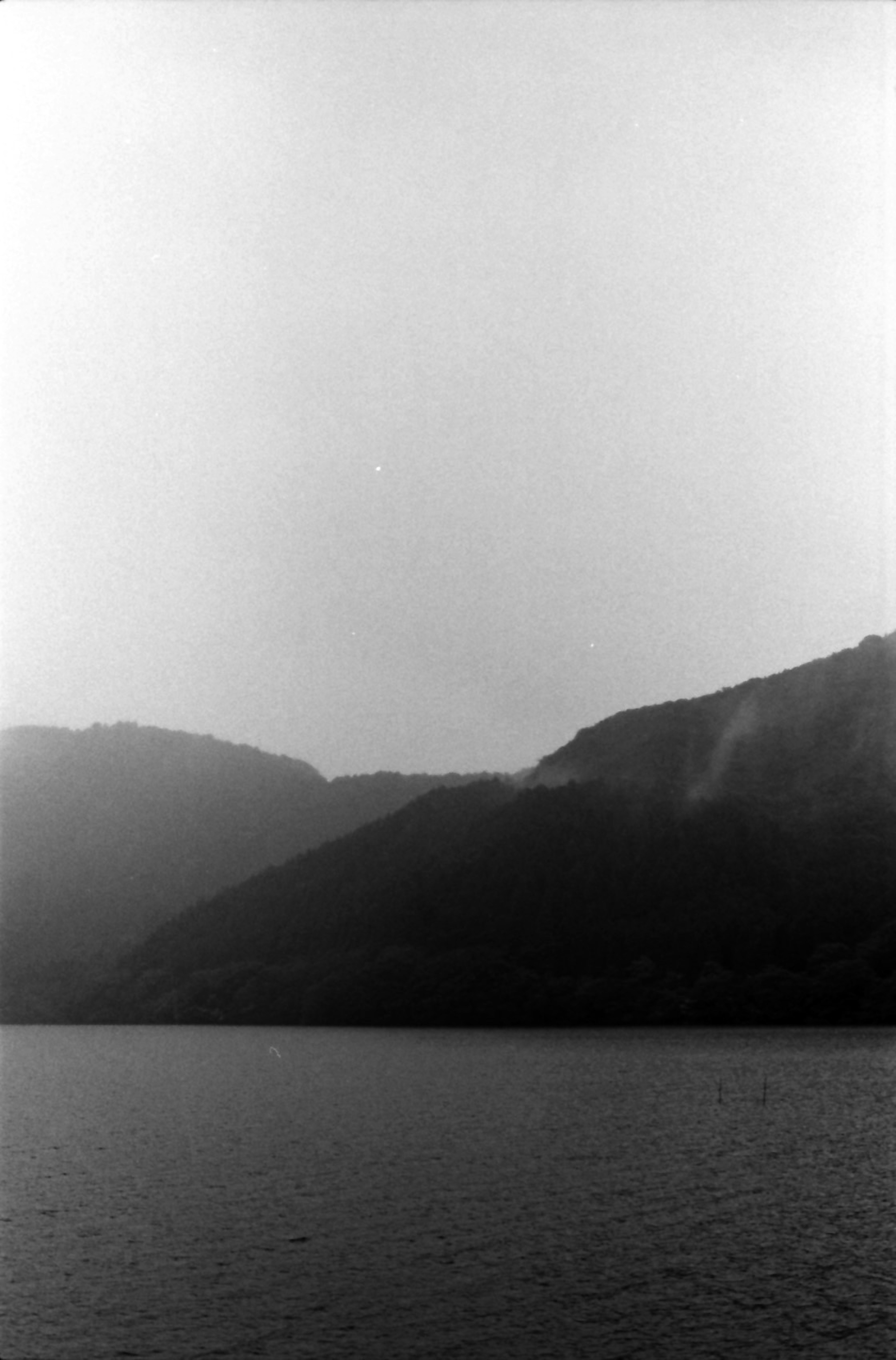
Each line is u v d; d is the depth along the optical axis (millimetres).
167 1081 118812
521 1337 38062
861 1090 92125
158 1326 39531
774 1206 53969
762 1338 37844
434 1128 79812
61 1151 74812
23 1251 48625
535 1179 60719
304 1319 39875
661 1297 41500
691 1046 132125
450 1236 49438
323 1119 86375
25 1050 172000
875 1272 44000
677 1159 65375
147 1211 55688
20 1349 37750
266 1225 52219
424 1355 36688
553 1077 107250
